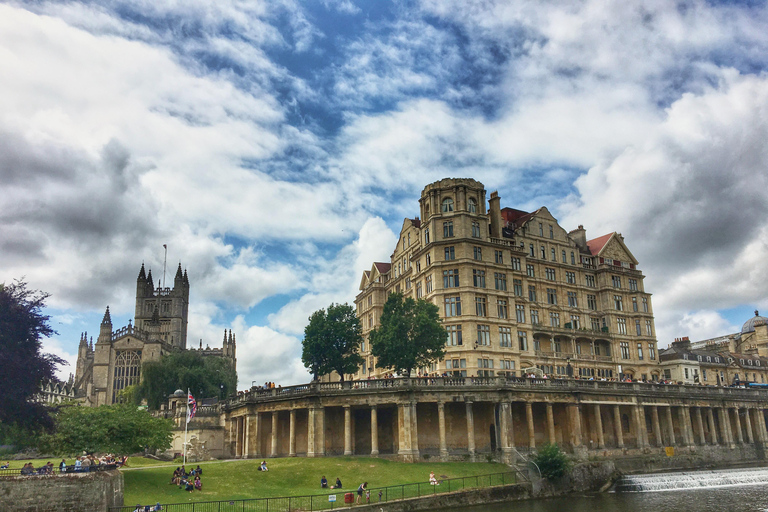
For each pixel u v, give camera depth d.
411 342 76.25
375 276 117.88
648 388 90.69
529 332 98.12
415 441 70.00
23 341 54.34
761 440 103.25
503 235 102.88
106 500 45.88
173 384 119.88
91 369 181.25
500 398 74.06
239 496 52.94
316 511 48.31
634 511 55.88
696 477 75.00
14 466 66.81
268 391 79.69
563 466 67.44
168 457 85.31
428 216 98.00
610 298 111.62
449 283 93.12
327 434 75.44
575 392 80.88
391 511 52.41
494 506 58.38
